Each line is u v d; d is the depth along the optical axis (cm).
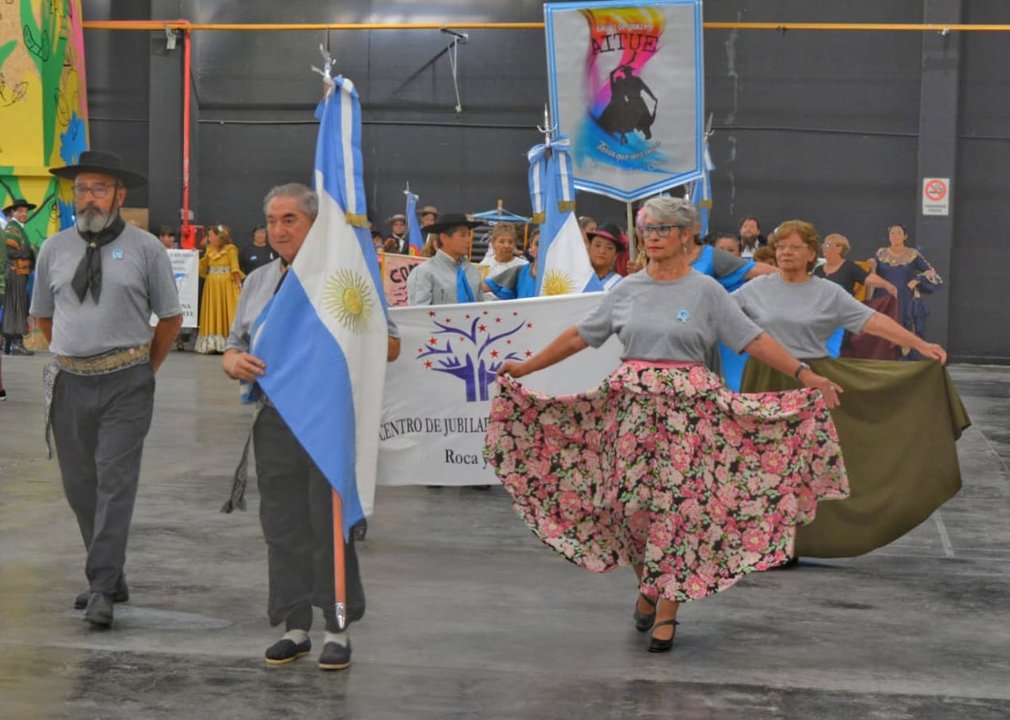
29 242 1994
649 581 556
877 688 523
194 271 2167
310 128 2422
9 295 1980
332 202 527
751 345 564
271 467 537
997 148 2319
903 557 784
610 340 827
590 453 581
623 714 486
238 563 724
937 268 2319
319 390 516
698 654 568
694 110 1062
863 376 735
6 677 516
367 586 682
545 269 952
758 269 811
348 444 520
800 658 565
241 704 488
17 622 595
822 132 2350
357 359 524
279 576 543
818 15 2338
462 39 2389
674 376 560
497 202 2409
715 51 2356
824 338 739
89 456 606
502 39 2386
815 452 561
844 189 2352
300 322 521
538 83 2384
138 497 916
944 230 2314
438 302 981
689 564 558
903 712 494
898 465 737
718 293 566
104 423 594
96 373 590
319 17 2406
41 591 653
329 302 521
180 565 716
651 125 1065
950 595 687
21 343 2014
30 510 861
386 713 482
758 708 495
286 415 516
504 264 1094
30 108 2005
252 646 564
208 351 2177
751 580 714
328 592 531
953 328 2341
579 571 728
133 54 2439
